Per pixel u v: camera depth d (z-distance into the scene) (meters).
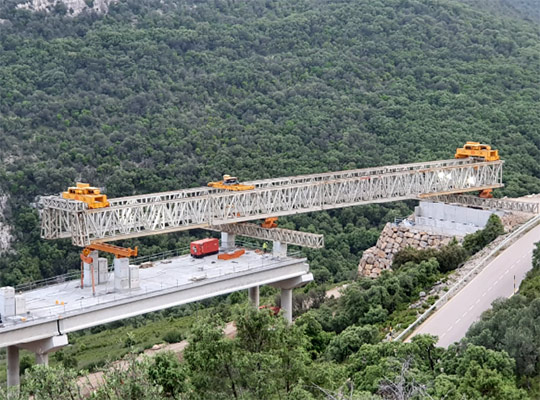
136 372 61.88
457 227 140.62
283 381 70.56
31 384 59.78
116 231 104.06
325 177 134.25
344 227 181.25
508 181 183.88
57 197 101.69
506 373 78.19
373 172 138.75
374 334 95.00
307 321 101.25
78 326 91.75
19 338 87.12
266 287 148.00
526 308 87.69
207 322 72.06
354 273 148.62
